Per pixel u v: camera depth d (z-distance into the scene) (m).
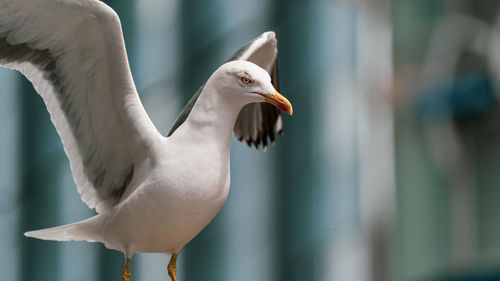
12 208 17.50
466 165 15.55
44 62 6.54
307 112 17.66
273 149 17.36
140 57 17.00
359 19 17.20
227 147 6.24
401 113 16.53
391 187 16.75
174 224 6.19
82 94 6.53
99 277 16.98
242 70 6.14
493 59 14.95
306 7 17.61
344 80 17.48
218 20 17.31
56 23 6.27
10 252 17.53
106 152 6.66
